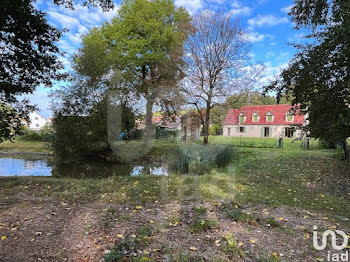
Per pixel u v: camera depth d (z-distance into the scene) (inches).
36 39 206.7
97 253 80.6
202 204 126.0
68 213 118.7
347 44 159.2
